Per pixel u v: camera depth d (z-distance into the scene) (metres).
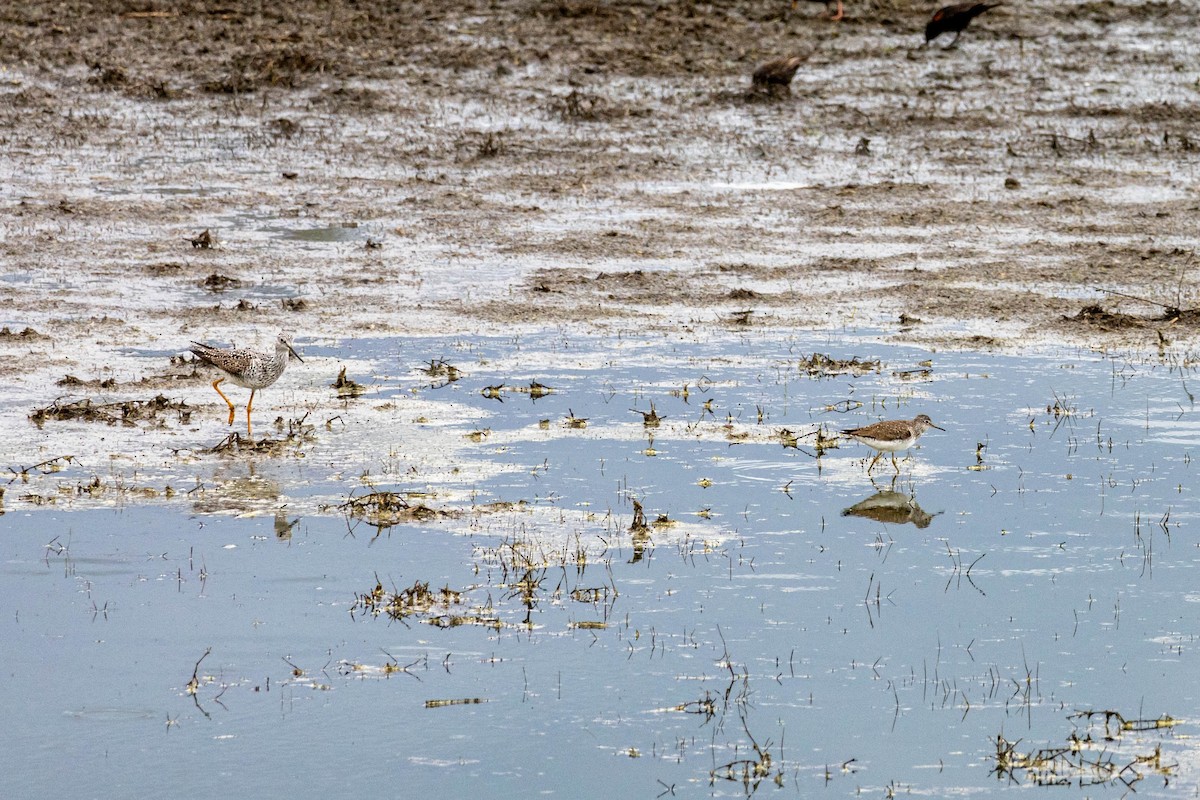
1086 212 103.00
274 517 55.09
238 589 49.72
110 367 71.38
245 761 40.25
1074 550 53.44
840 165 115.44
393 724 42.09
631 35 152.50
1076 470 60.50
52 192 104.38
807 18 161.00
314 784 39.25
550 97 132.62
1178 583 50.88
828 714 42.88
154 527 54.00
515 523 54.88
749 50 148.75
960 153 118.94
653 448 62.50
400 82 135.62
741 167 114.81
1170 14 166.62
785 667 45.38
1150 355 75.19
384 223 99.69
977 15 151.75
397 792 38.94
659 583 50.59
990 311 82.38
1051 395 69.31
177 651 45.88
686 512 56.28
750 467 60.69
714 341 77.44
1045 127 126.12
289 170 112.31
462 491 57.69
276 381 68.69
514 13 159.38
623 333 78.56
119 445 61.56
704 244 95.62
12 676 44.31
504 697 43.56
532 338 77.62
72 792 38.81
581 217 101.56
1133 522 55.69
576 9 159.75
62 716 42.31
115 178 108.75
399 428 64.25
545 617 48.22
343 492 57.28
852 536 54.50
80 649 45.91
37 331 76.56
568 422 65.12
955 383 70.81
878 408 67.19
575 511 56.16
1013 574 51.53
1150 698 43.72
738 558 52.53
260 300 83.31
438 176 111.25
